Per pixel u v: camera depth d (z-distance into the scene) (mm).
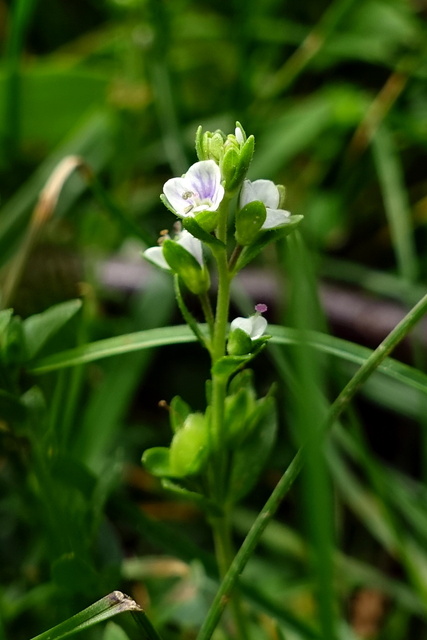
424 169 300
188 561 193
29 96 291
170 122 277
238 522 223
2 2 349
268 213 163
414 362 228
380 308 238
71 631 162
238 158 159
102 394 214
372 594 217
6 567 208
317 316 188
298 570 216
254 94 307
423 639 210
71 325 211
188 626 202
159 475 172
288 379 194
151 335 193
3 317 180
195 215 159
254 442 175
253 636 200
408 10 306
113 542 192
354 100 286
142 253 168
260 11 317
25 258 218
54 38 351
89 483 186
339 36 302
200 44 329
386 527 209
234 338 163
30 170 303
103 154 286
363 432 244
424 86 295
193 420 171
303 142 276
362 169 288
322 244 278
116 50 321
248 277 249
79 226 276
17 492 194
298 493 228
